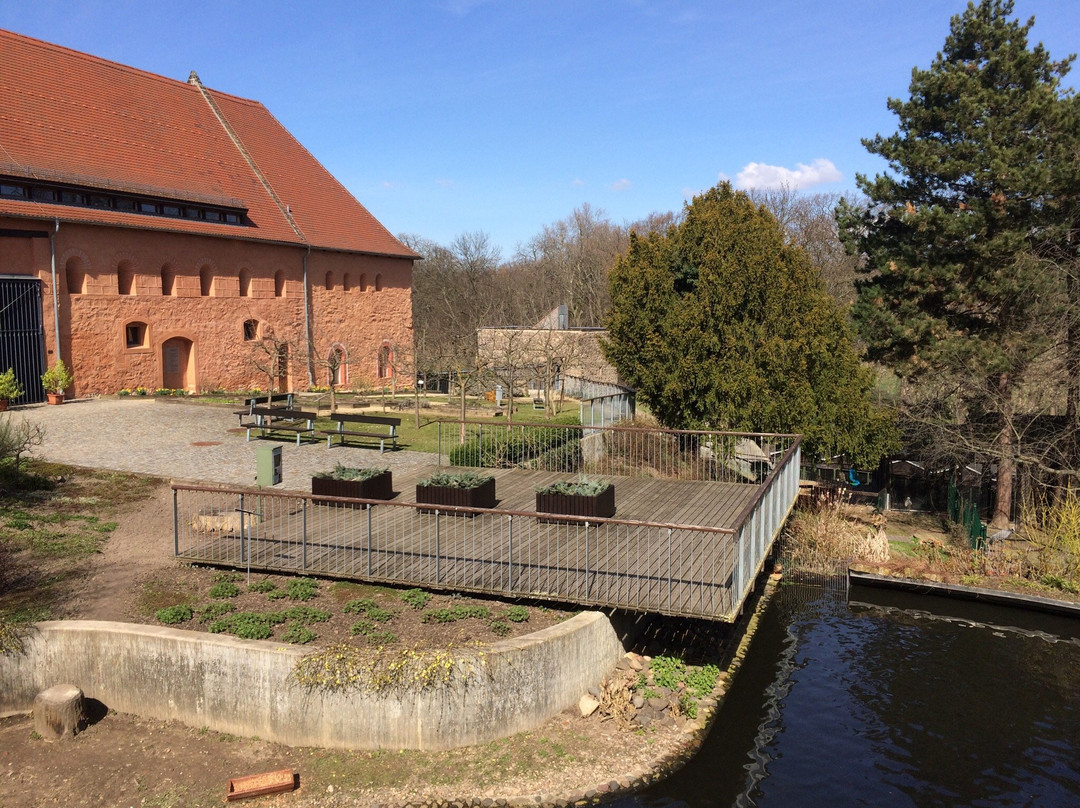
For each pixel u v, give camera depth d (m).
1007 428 21.58
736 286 19.55
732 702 11.16
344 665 8.77
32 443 17.38
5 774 8.20
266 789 8.07
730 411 19.41
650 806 8.55
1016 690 12.41
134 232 28.70
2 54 28.47
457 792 8.33
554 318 40.97
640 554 11.41
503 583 10.39
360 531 12.59
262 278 34.56
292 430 20.14
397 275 43.00
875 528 20.30
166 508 14.05
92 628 9.31
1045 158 20.86
